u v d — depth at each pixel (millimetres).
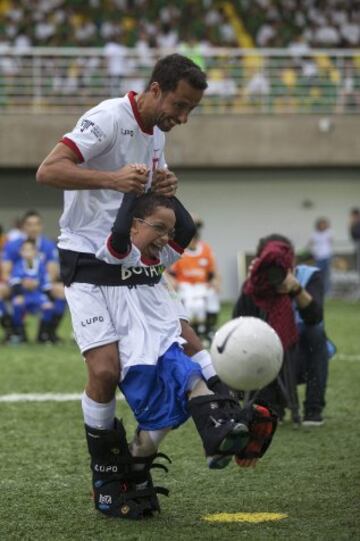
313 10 48406
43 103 42500
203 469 11336
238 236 47500
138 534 8523
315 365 14297
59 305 26984
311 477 10836
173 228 9000
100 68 42438
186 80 8492
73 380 19203
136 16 46438
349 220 47812
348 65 44969
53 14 45594
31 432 13750
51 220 46781
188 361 8609
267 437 8281
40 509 9539
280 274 13430
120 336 8891
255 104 44719
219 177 47125
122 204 8602
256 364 7785
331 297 44281
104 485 9195
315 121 44812
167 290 9234
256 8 47844
